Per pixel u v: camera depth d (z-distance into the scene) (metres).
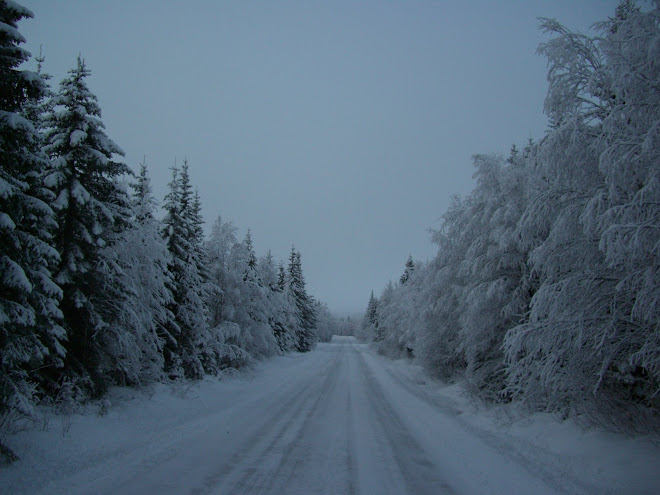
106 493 5.13
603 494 5.53
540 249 8.84
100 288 11.59
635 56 7.52
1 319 6.29
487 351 14.42
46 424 7.75
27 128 6.50
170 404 12.30
